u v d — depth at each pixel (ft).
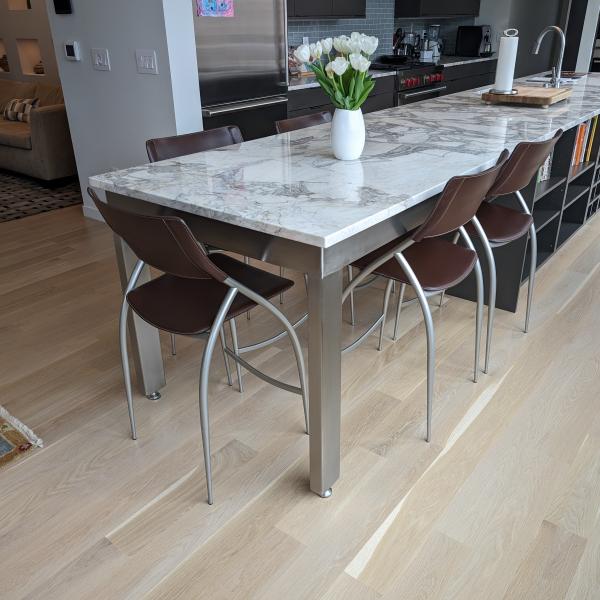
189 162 6.58
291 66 15.17
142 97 11.12
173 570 4.81
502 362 7.67
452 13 19.40
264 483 5.72
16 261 11.28
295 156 6.70
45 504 5.49
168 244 4.41
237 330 8.57
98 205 4.76
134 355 6.88
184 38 10.47
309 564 4.85
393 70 16.37
